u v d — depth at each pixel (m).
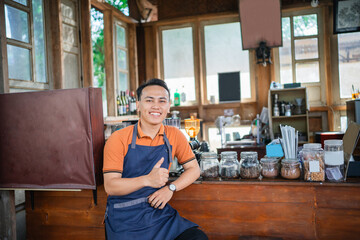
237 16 5.43
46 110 1.83
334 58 5.06
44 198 2.14
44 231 2.14
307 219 1.78
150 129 1.67
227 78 5.41
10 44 3.03
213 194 1.90
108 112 4.84
